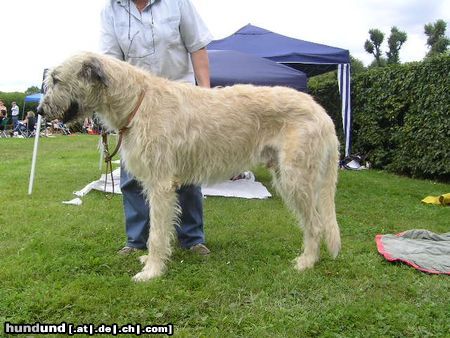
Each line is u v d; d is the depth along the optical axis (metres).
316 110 4.05
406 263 4.19
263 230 5.34
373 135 11.88
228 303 3.36
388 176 10.67
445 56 9.64
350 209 6.72
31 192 7.25
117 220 5.63
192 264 4.16
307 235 4.14
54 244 4.54
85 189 7.32
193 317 3.13
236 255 4.43
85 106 3.82
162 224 3.86
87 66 3.70
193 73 4.56
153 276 3.79
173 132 3.83
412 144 10.59
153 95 3.82
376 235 5.11
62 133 27.48
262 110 4.05
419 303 3.37
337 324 3.04
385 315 3.14
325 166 4.12
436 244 4.78
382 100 11.52
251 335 2.89
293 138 3.96
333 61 11.12
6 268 3.85
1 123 27.41
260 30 12.30
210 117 3.97
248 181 8.22
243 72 8.30
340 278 3.87
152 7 4.20
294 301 3.40
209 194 7.30
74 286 3.52
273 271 4.00
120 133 3.89
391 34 19.66
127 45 4.22
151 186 3.87
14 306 3.18
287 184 3.98
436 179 10.25
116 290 3.48
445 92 9.61
